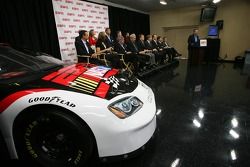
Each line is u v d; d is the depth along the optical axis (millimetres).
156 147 1594
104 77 1477
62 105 1115
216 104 2639
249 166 1341
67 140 1207
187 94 3152
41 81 1256
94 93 1202
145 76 4707
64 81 1265
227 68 5867
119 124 1139
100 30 6113
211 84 3816
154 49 6172
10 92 1172
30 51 1864
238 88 3473
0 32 3725
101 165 1368
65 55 5027
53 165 1239
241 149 1544
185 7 8273
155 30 9367
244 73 4969
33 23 4305
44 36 4551
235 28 7371
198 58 6602
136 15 8148
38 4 4332
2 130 1187
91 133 1155
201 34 8273
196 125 2002
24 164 1323
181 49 9203
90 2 5598
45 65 1665
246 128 1909
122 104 1213
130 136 1169
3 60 1523
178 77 4551
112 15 6609
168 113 2355
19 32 4066
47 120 1155
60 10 4750
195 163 1382
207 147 1582
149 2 6891
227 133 1814
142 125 1214
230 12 7340
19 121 1167
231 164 1365
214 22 7812
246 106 2529
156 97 3020
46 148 1253
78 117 1133
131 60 4836
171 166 1355
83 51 3957
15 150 1231
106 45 4953
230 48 7664
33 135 1198
